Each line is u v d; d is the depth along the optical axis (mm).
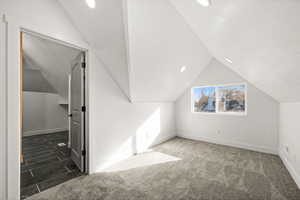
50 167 2318
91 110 2121
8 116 1304
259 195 1639
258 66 1663
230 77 3467
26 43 3559
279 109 2828
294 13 602
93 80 2146
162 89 3275
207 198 1588
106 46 1897
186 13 1533
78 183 1866
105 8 1387
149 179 1977
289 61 1070
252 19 875
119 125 2631
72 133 2615
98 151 2232
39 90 5098
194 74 3754
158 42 1926
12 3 1332
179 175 2086
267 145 2998
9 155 1308
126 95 2785
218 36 1622
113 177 2027
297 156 1894
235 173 2143
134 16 1406
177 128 4531
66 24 1772
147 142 3357
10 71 1317
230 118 3502
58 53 3508
